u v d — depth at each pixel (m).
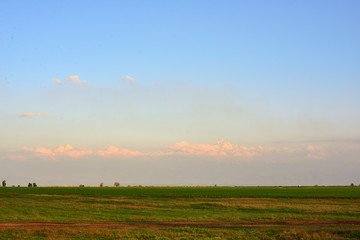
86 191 125.38
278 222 49.56
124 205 73.38
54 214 58.06
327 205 70.94
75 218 53.50
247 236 37.47
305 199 86.62
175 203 77.19
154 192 119.25
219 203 73.69
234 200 85.88
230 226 44.97
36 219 51.97
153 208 68.00
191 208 68.81
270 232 39.62
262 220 51.25
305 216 55.19
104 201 83.00
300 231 39.44
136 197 96.25
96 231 39.53
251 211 63.19
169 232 39.34
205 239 35.94
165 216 56.16
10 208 65.94
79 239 36.31
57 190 131.38
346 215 56.91
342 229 41.28
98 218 53.59
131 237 37.09
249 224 47.75
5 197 94.44
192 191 126.62
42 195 101.62
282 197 93.19
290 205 70.50
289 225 46.53
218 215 56.88
